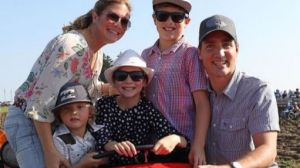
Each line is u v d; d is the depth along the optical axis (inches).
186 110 92.1
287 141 511.8
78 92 87.8
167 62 94.2
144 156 85.4
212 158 88.8
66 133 88.7
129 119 90.8
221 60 85.6
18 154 88.7
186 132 91.7
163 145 82.5
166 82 93.3
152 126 90.8
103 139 89.0
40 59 89.9
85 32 95.0
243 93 85.8
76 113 88.0
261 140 83.7
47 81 86.0
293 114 774.5
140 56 93.7
